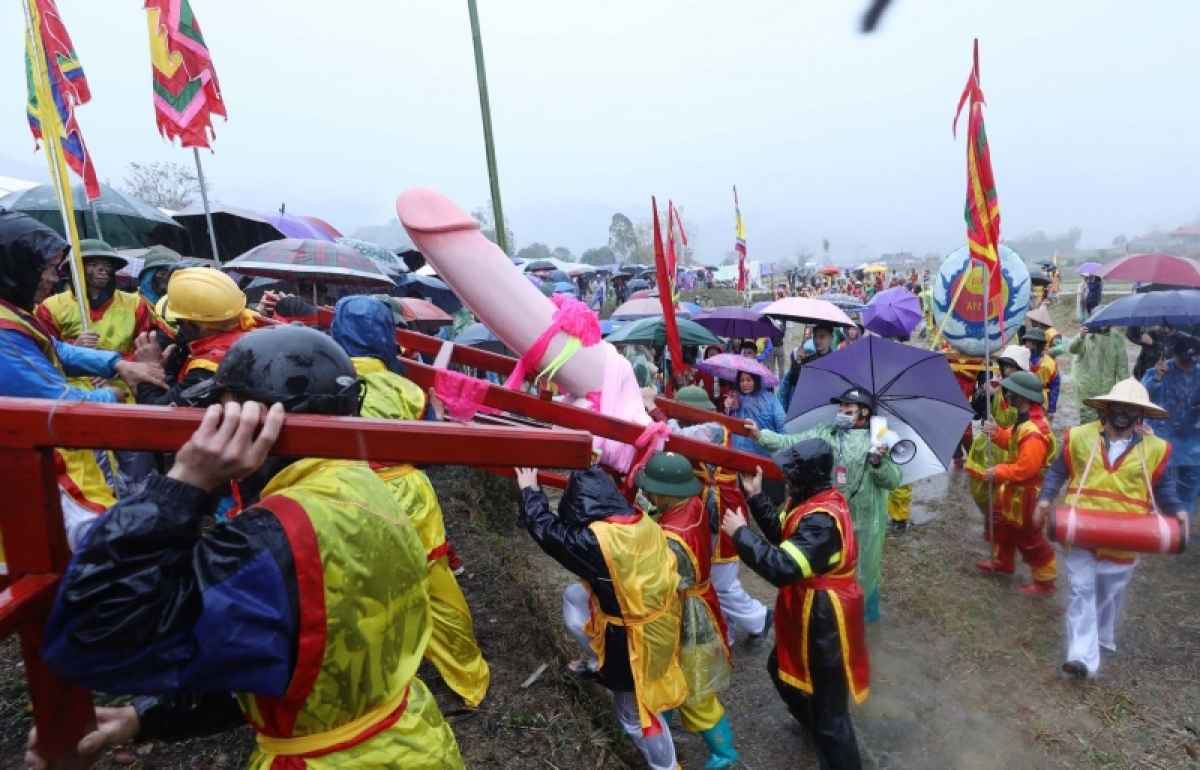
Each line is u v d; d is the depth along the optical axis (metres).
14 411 1.12
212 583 1.17
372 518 1.41
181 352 3.74
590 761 3.08
